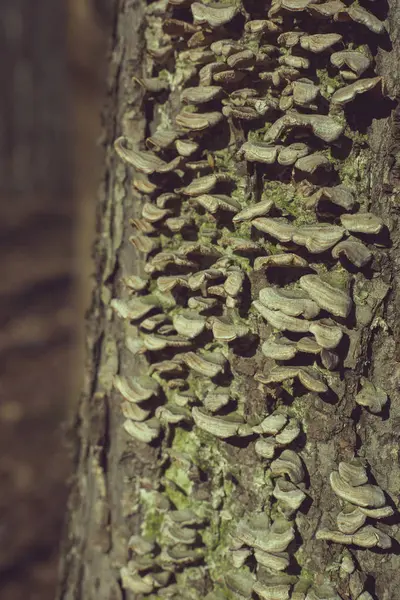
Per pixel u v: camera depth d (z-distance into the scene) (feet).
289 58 3.06
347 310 3.05
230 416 3.19
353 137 3.09
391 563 3.16
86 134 7.20
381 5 3.06
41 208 20.07
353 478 3.10
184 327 3.18
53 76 23.70
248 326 3.16
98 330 3.44
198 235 3.23
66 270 14.43
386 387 3.14
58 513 6.86
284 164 3.06
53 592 5.80
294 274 3.13
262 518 3.18
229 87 3.15
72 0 6.88
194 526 3.29
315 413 3.14
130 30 3.33
